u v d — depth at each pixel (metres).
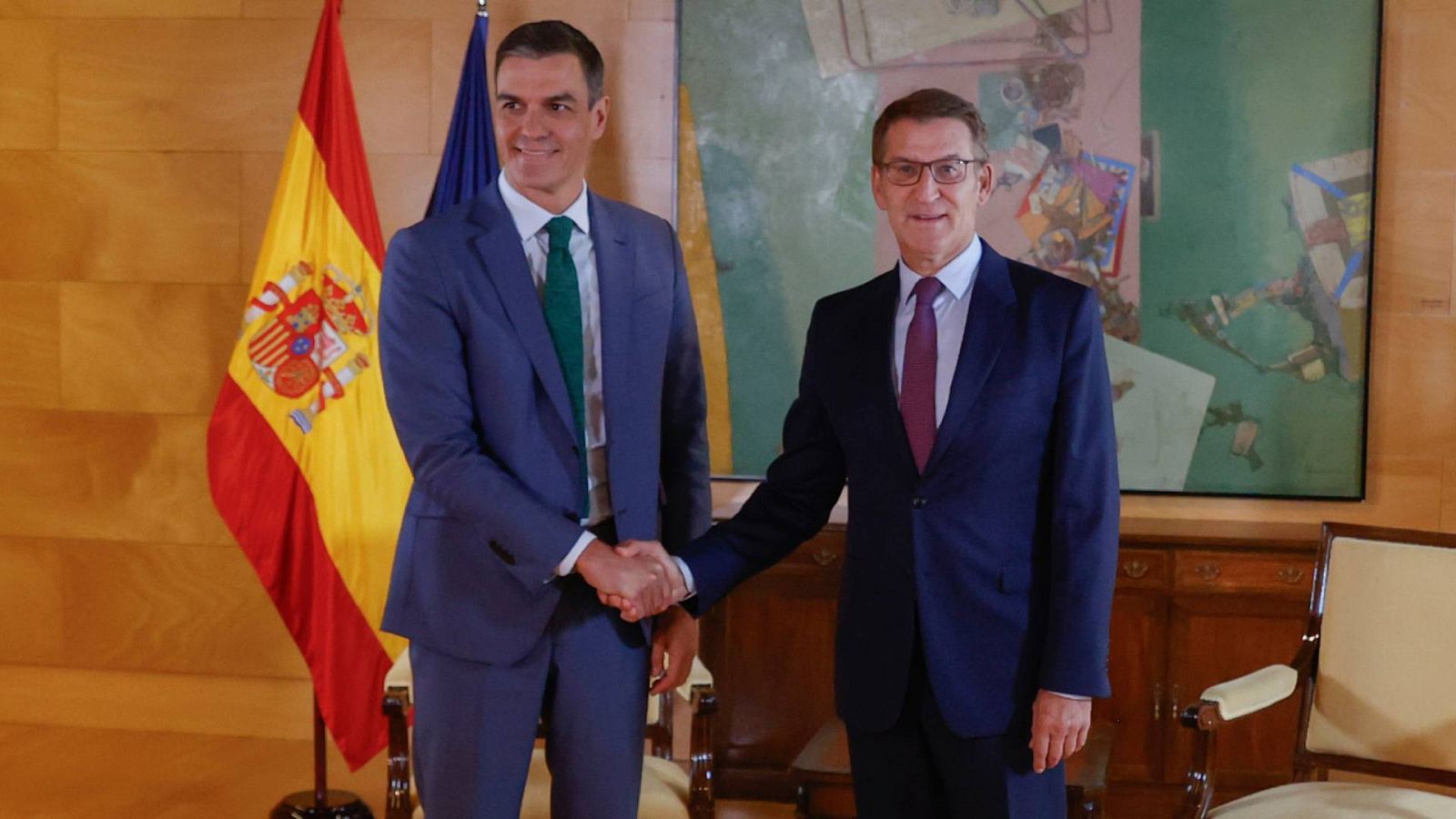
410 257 2.15
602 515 2.21
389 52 4.50
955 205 2.17
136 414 4.66
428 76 4.49
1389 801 2.69
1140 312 4.27
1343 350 4.21
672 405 2.38
